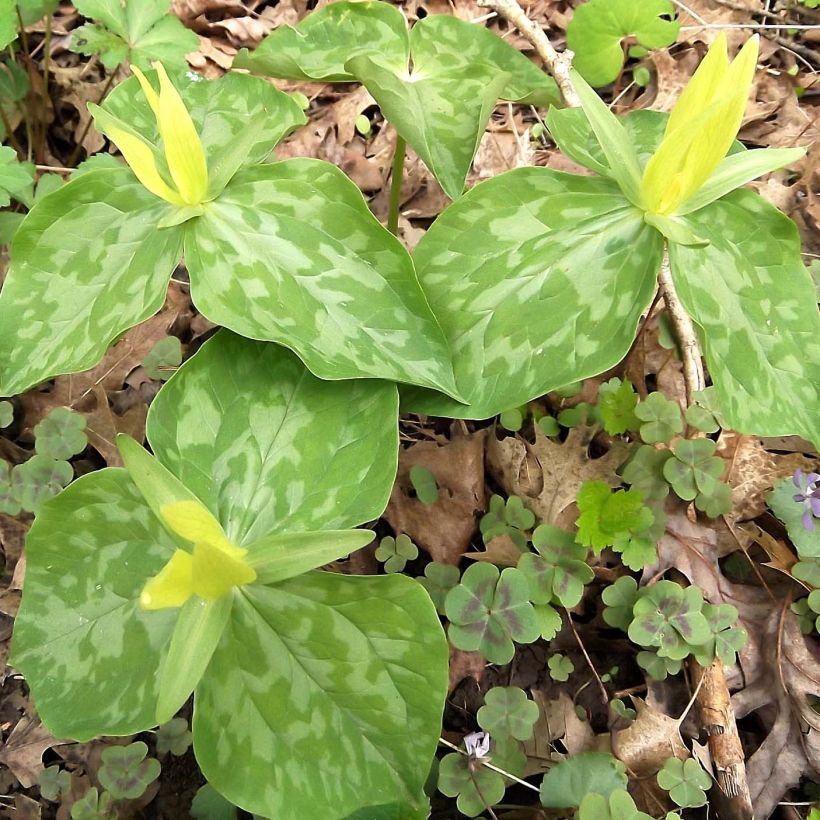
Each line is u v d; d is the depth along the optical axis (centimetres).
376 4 44
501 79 38
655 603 40
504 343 36
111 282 37
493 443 46
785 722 40
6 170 46
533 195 38
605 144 36
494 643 39
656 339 50
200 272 36
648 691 41
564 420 46
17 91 56
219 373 36
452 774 38
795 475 42
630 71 64
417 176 59
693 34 63
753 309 36
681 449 43
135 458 31
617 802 35
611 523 41
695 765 38
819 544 42
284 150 61
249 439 36
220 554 29
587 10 49
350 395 36
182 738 40
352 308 36
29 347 36
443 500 45
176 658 30
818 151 56
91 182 37
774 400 35
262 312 35
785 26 57
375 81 39
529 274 37
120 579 35
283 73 44
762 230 37
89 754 41
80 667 34
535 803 39
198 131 40
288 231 37
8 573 45
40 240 37
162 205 38
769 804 39
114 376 51
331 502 34
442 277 37
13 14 47
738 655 42
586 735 40
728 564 44
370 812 33
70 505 34
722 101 32
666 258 47
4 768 41
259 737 33
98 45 51
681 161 34
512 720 39
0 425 47
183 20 68
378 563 45
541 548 42
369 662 33
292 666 33
